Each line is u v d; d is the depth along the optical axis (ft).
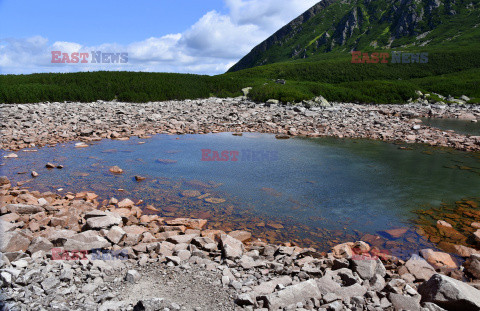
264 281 12.50
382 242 17.31
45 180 26.84
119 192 24.43
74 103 78.48
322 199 23.39
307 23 461.37
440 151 39.34
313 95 100.42
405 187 26.04
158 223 19.19
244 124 58.08
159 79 109.81
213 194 24.22
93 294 10.81
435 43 290.76
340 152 38.40
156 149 38.52
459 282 11.58
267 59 440.86
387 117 70.54
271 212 21.15
